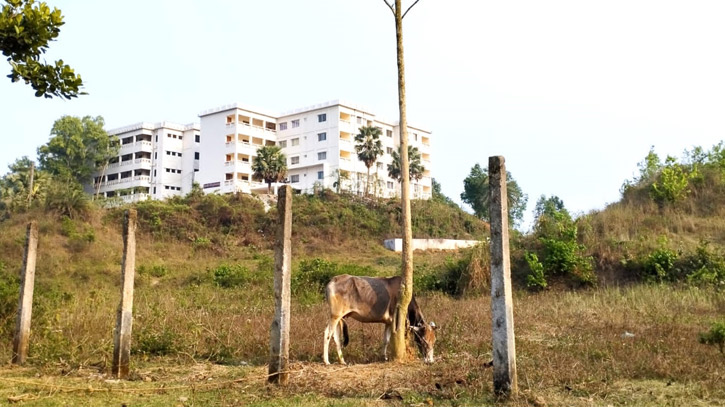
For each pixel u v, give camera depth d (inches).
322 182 2230.6
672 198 970.7
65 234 1405.0
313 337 476.7
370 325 538.0
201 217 1733.5
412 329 410.9
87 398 299.3
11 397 293.0
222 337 464.1
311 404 275.0
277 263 318.0
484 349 420.5
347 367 367.6
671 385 312.0
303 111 2326.5
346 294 407.8
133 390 315.0
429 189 2687.0
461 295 819.4
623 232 880.9
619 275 786.2
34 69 270.7
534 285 789.9
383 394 293.1
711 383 305.7
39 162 2370.8
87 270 1159.6
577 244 828.0
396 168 2276.1
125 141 2536.9
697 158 1098.7
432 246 1667.1
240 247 1642.5
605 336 448.1
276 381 312.5
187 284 1043.3
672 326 473.7
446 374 326.3
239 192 1889.8
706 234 867.4
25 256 421.7
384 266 1268.5
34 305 480.1
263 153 2057.1
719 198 961.5
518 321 528.4
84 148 2389.3
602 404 275.6
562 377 321.1
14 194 1811.0
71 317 490.0
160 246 1529.3
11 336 455.8
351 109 2315.5
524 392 283.0
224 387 321.7
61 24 274.4
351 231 1775.3
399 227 1889.8
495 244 278.4
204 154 2331.4
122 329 362.3
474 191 2498.8
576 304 639.1
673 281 729.6
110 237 1504.7
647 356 363.6
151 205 1717.5
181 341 450.0
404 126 408.5
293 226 1742.1
